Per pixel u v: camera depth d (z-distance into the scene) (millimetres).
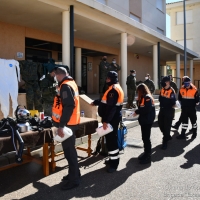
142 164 4730
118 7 13180
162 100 5875
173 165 4672
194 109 6773
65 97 3434
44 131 3912
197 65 28359
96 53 14477
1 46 9156
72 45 8102
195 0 25312
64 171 4375
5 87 5777
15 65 6059
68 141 3645
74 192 3539
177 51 17516
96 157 5148
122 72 11352
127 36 11875
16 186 3752
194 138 6902
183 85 6805
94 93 15656
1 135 3535
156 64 14078
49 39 10805
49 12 8102
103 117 4199
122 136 4973
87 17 8742
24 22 9242
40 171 4371
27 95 6582
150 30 12164
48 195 3451
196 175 4164
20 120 3920
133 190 3596
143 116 4820
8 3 7227
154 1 17609
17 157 3404
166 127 5816
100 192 3533
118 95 4211
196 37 26266
